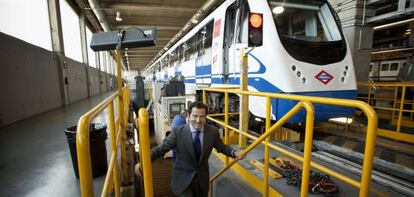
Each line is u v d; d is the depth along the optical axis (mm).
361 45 6520
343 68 3793
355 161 3074
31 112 6754
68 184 2510
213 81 5465
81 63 12500
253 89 4035
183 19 14039
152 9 11648
